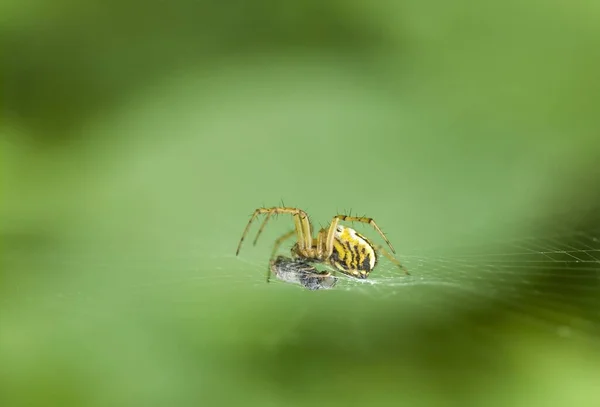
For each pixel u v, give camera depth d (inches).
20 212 6.7
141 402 6.5
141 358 6.5
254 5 6.9
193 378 6.5
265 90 6.9
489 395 6.5
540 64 6.7
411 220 6.8
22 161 6.7
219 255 6.8
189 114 6.9
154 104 6.9
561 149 6.7
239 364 6.6
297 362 6.6
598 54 6.7
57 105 6.8
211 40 6.9
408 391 6.5
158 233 6.8
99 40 6.9
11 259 6.6
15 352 6.5
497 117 6.8
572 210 6.7
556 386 6.5
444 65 6.8
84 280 6.7
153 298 6.7
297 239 6.7
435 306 6.7
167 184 6.9
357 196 6.8
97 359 6.5
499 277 6.7
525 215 6.7
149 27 6.9
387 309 6.7
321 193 6.8
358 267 6.6
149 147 6.9
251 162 6.9
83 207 6.8
